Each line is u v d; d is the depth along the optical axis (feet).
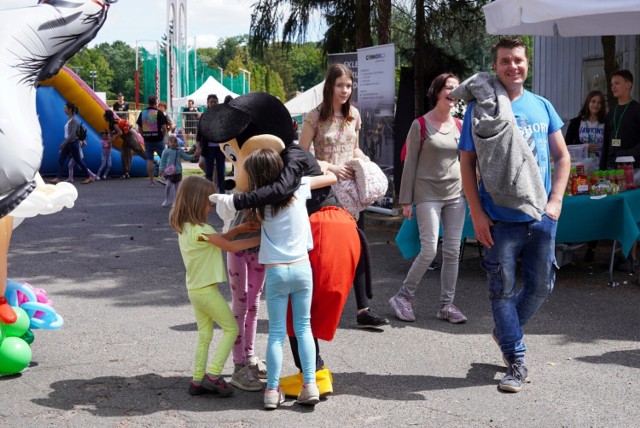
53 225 41.11
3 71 15.12
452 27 43.55
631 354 18.63
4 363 16.81
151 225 41.19
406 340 19.88
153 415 14.99
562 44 53.26
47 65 15.90
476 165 16.24
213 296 15.61
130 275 28.12
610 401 15.60
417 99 45.80
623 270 27.76
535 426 14.37
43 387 16.48
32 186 15.47
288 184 14.78
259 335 20.25
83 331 20.68
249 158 14.92
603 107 31.14
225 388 15.90
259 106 16.51
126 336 20.22
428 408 15.30
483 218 16.03
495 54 16.12
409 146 21.38
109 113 69.62
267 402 15.23
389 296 24.58
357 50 42.47
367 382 16.84
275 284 14.98
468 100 16.15
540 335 20.22
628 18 30.86
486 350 19.08
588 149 29.94
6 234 17.06
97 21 16.22
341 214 16.08
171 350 19.02
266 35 43.88
